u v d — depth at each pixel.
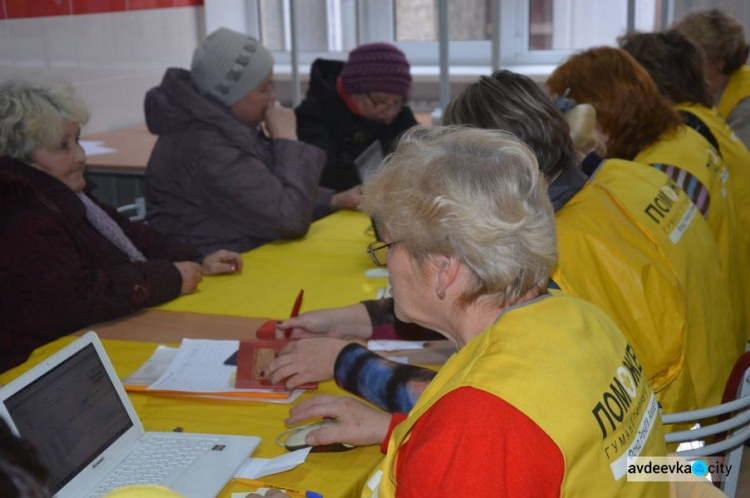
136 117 4.39
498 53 4.11
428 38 5.07
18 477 0.56
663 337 1.54
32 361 1.79
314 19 5.08
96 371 1.32
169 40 4.57
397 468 1.00
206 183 2.68
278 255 2.54
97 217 2.30
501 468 0.88
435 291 1.08
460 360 1.01
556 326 1.02
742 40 3.00
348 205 3.02
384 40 5.11
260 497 1.16
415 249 1.06
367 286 2.22
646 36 2.54
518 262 1.04
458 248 1.03
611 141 2.11
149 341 1.87
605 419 0.96
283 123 2.87
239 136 2.70
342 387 1.56
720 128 2.52
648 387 1.11
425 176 1.05
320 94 3.44
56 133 2.09
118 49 4.22
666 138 2.11
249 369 1.65
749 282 2.53
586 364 0.99
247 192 2.64
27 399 1.16
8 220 1.92
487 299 1.06
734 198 2.56
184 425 1.45
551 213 1.08
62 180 2.15
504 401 0.91
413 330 1.82
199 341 1.82
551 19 4.88
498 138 1.10
